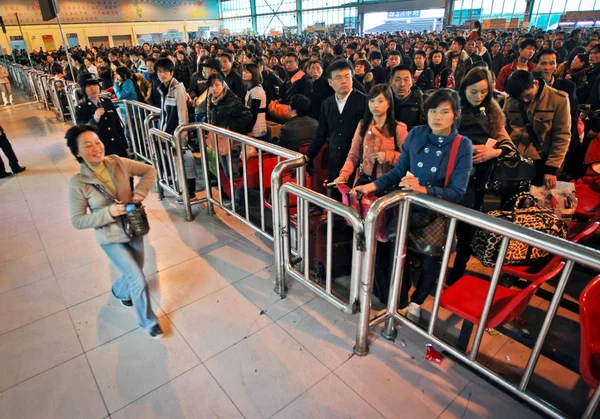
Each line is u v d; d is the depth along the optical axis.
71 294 2.33
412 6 23.14
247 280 2.44
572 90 2.85
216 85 2.92
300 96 2.89
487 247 1.92
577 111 2.85
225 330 2.02
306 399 1.61
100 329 2.04
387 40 12.86
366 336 1.79
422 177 1.68
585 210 2.35
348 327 2.02
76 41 27.45
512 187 2.01
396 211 1.72
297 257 2.43
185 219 3.27
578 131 2.94
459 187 1.59
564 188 2.26
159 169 3.61
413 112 2.33
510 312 1.43
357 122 2.34
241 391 1.66
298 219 2.30
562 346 1.86
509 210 2.04
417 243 1.68
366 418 1.52
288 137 2.87
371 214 1.50
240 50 8.58
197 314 2.14
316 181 2.81
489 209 2.12
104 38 29.02
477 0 20.44
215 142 2.83
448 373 1.72
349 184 2.28
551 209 2.09
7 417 1.56
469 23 17.06
